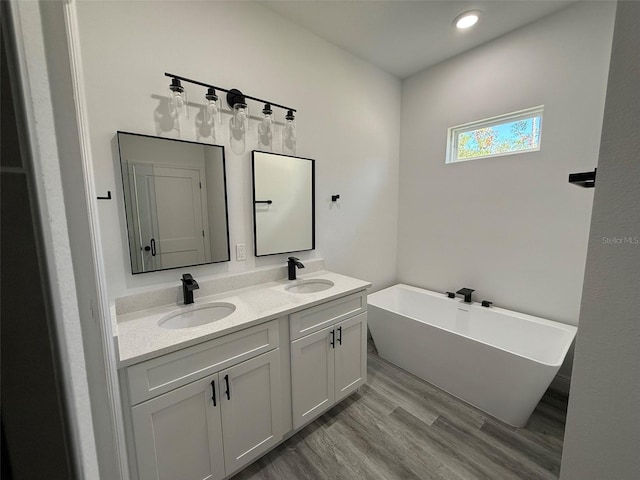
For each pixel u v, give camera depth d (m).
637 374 0.52
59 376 0.32
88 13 1.27
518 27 2.06
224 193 1.74
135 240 1.45
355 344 1.93
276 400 1.48
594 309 0.56
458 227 2.58
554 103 1.95
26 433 0.30
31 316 0.29
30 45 0.31
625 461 0.54
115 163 1.37
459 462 1.48
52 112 0.35
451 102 2.52
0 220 0.27
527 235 2.16
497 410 1.78
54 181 0.34
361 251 2.71
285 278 2.10
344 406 1.92
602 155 0.53
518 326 2.14
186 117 1.57
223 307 1.60
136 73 1.40
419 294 2.76
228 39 1.69
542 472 1.42
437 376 2.09
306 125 2.14
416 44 2.27
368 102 2.59
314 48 2.13
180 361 1.13
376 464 1.48
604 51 1.73
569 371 1.97
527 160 2.12
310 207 2.22
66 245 0.36
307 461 1.50
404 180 2.97
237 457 1.34
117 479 0.61
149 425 1.07
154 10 1.43
